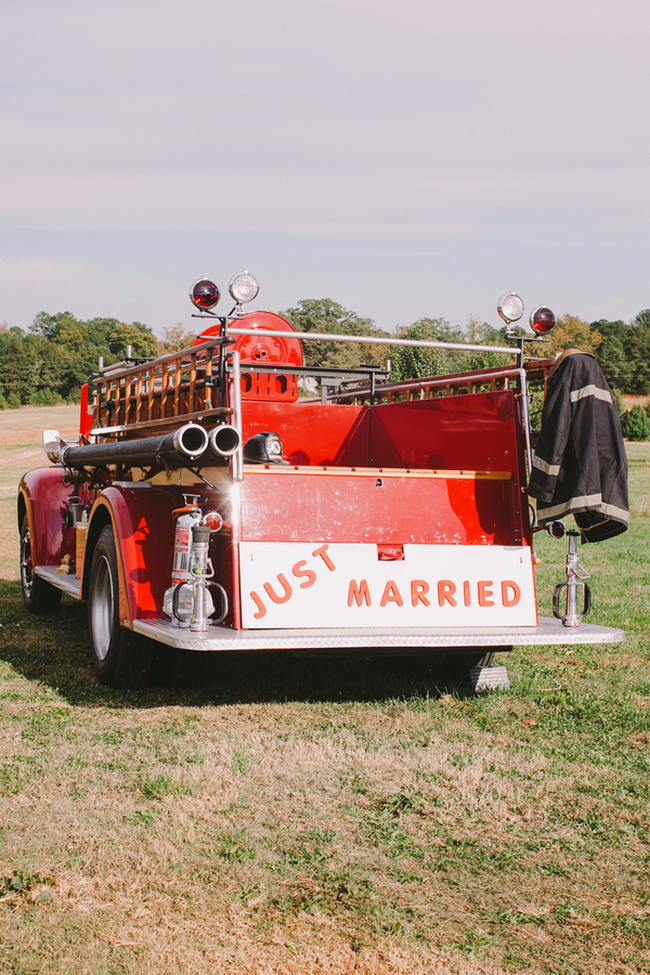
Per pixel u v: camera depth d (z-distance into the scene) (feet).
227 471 16.87
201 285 16.89
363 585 17.38
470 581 18.12
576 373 17.17
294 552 17.03
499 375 20.30
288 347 25.23
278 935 9.86
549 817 13.26
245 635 16.20
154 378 21.71
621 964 9.50
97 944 9.59
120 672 19.72
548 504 17.33
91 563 21.66
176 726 17.29
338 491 17.44
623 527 17.29
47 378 404.98
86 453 23.40
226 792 13.76
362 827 12.74
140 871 11.24
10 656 23.50
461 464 20.51
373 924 10.14
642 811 13.55
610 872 11.60
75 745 15.99
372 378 25.76
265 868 11.42
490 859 11.88
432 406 21.48
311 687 20.58
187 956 9.41
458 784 14.33
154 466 19.65
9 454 180.34
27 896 10.61
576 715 18.47
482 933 10.03
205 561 16.40
